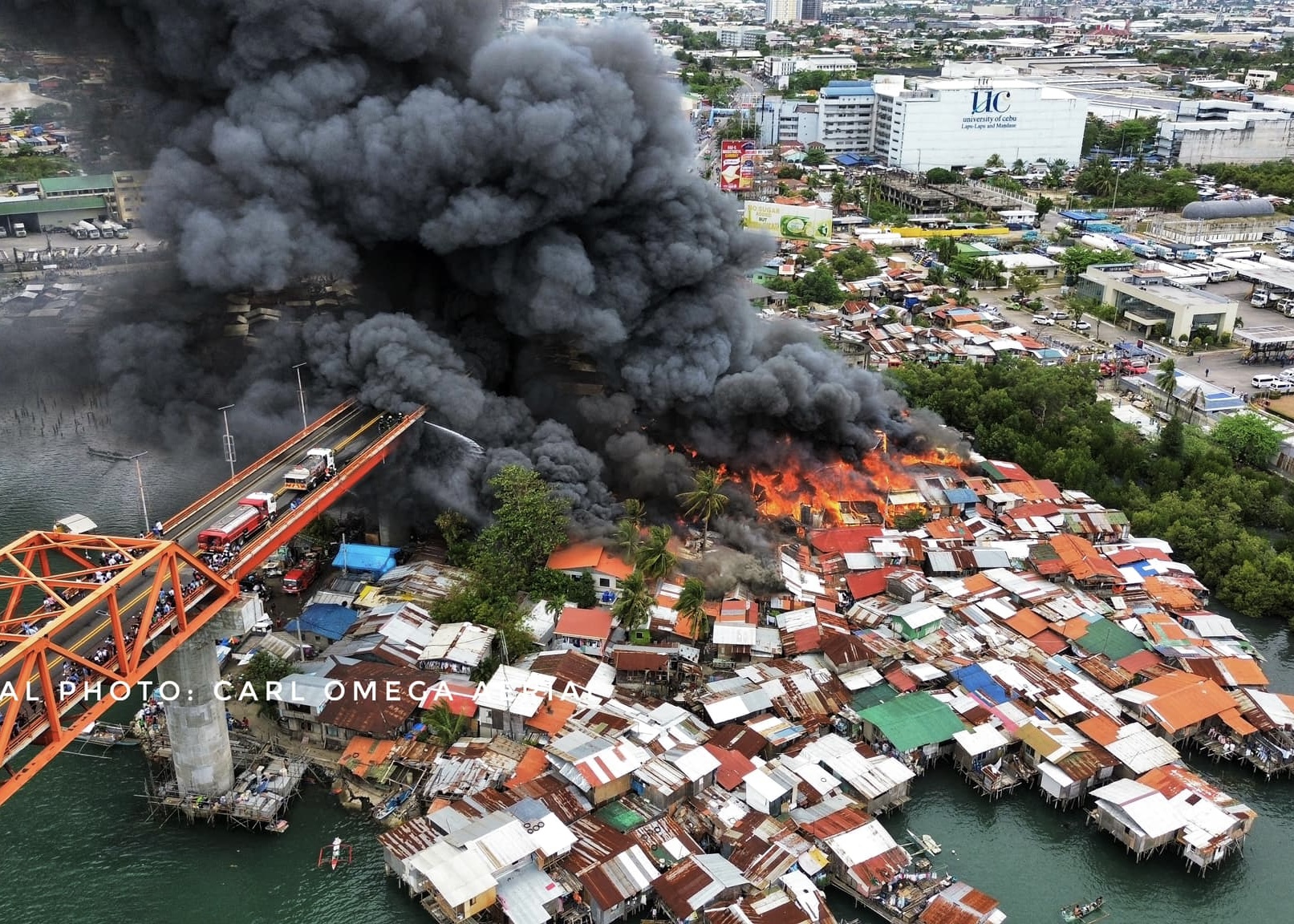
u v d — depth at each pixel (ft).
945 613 338.75
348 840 255.91
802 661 314.14
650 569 337.52
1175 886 248.93
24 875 244.42
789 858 240.32
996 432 469.57
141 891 241.14
